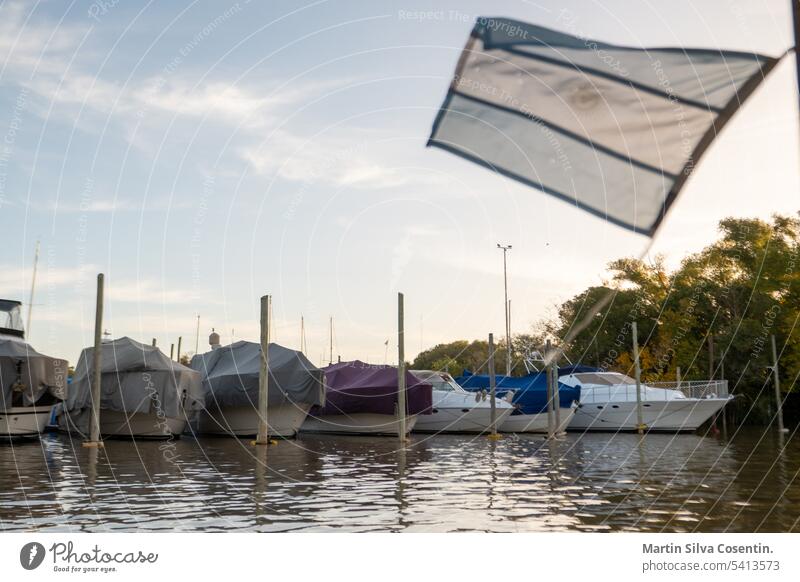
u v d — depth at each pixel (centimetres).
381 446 2134
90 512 894
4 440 2011
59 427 2361
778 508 933
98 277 1920
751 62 279
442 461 1641
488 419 2747
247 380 2403
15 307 2236
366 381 2617
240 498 1025
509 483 1212
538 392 2819
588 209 278
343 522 835
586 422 2955
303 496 1050
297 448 2011
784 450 1975
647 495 1059
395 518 865
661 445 2202
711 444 2248
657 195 276
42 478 1230
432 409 2775
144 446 1983
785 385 3709
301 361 2459
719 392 2933
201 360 2633
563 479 1271
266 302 2153
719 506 951
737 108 277
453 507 952
